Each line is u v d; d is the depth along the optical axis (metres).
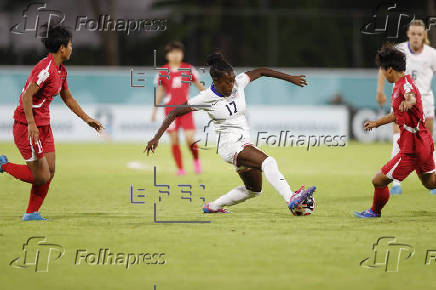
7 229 24.33
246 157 25.98
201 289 16.80
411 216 27.64
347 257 19.98
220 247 21.27
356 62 81.38
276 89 75.62
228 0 92.56
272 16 81.94
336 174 46.16
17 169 25.69
